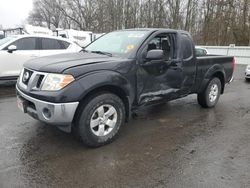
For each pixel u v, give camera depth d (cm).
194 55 560
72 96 357
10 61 808
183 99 741
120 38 501
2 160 359
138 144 425
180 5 3588
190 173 343
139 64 440
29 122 505
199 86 598
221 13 3259
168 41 506
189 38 552
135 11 4234
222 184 320
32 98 375
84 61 394
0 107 609
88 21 5466
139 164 362
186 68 538
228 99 784
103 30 5025
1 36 2070
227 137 467
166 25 3725
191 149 413
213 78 645
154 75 469
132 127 501
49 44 888
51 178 322
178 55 516
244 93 893
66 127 378
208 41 3397
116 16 4591
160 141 440
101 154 386
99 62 397
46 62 396
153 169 350
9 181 313
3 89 814
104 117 405
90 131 390
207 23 3412
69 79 360
